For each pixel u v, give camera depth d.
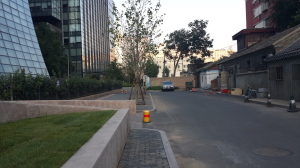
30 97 17.27
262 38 32.88
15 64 23.88
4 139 5.50
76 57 57.25
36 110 10.16
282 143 7.72
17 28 27.86
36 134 5.96
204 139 8.63
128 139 8.62
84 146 4.30
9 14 27.64
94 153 3.86
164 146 7.57
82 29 58.25
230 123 11.36
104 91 39.28
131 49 22.88
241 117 12.91
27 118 9.57
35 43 30.19
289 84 19.06
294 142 7.79
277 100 19.95
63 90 22.44
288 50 20.27
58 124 7.61
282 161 6.12
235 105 18.45
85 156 3.71
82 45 57.78
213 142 8.17
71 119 8.39
